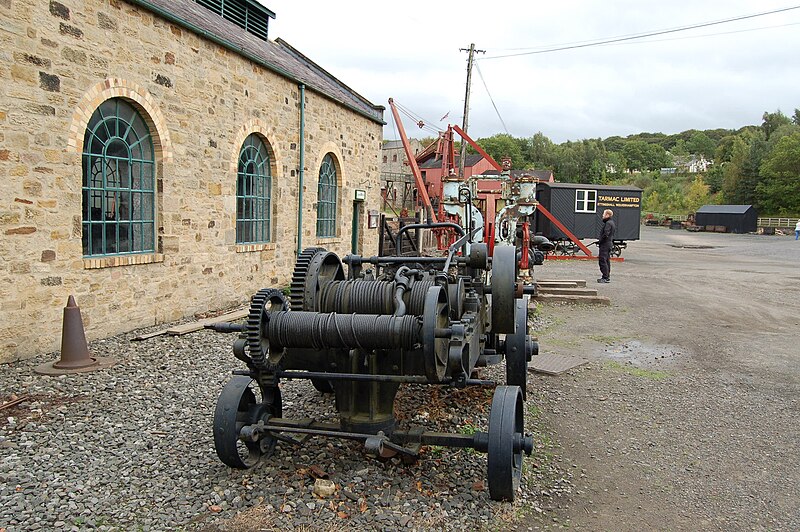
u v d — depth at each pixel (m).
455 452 4.73
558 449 5.09
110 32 7.98
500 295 4.79
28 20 6.85
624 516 4.00
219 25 11.78
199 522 3.66
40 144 7.07
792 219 57.78
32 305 7.07
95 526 3.58
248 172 11.64
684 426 5.73
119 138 8.45
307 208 13.64
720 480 4.59
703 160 135.88
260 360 3.93
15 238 6.84
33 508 3.76
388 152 53.25
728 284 16.78
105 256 8.22
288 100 12.62
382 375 4.11
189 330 8.63
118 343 7.89
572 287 14.06
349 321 3.98
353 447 4.75
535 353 6.25
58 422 5.18
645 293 14.73
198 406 5.70
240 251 11.15
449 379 4.01
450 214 13.47
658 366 7.98
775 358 8.53
